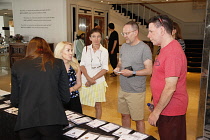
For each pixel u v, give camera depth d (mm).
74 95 2564
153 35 1749
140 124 2553
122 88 2561
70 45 2393
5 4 9664
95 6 9898
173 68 1641
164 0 9680
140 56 2369
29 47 1646
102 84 3027
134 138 1636
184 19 11781
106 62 3004
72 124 1911
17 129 1533
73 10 8492
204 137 1649
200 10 11312
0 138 2270
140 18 12648
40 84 1525
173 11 11992
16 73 1543
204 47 1588
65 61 2424
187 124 3475
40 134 1598
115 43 7180
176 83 1672
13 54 8312
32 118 1508
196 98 4930
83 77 3021
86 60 2984
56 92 1589
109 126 1861
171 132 1828
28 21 8773
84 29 9266
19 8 8820
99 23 10352
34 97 1518
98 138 1653
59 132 1611
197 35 11531
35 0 8500
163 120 1847
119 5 12391
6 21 19328
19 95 1577
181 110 1810
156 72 1828
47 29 8523
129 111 2637
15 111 2174
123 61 2510
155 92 1855
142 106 2492
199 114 1687
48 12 8398
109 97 4992
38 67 1543
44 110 1520
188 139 2971
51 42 8523
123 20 11398
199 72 8477
